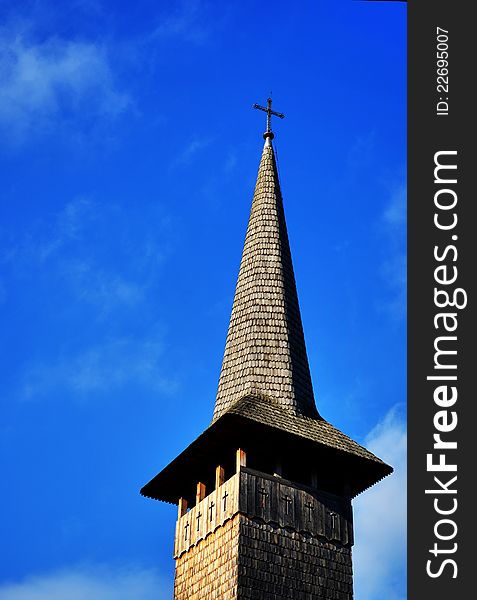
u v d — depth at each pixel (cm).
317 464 3888
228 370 4181
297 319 4362
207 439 3794
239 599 3412
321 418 4072
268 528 3609
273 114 4909
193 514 3912
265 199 4688
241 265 4509
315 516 3738
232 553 3538
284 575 3550
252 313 4288
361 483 4025
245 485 3656
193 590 3706
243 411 3750
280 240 4556
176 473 4034
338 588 3638
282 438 3778
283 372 4100
